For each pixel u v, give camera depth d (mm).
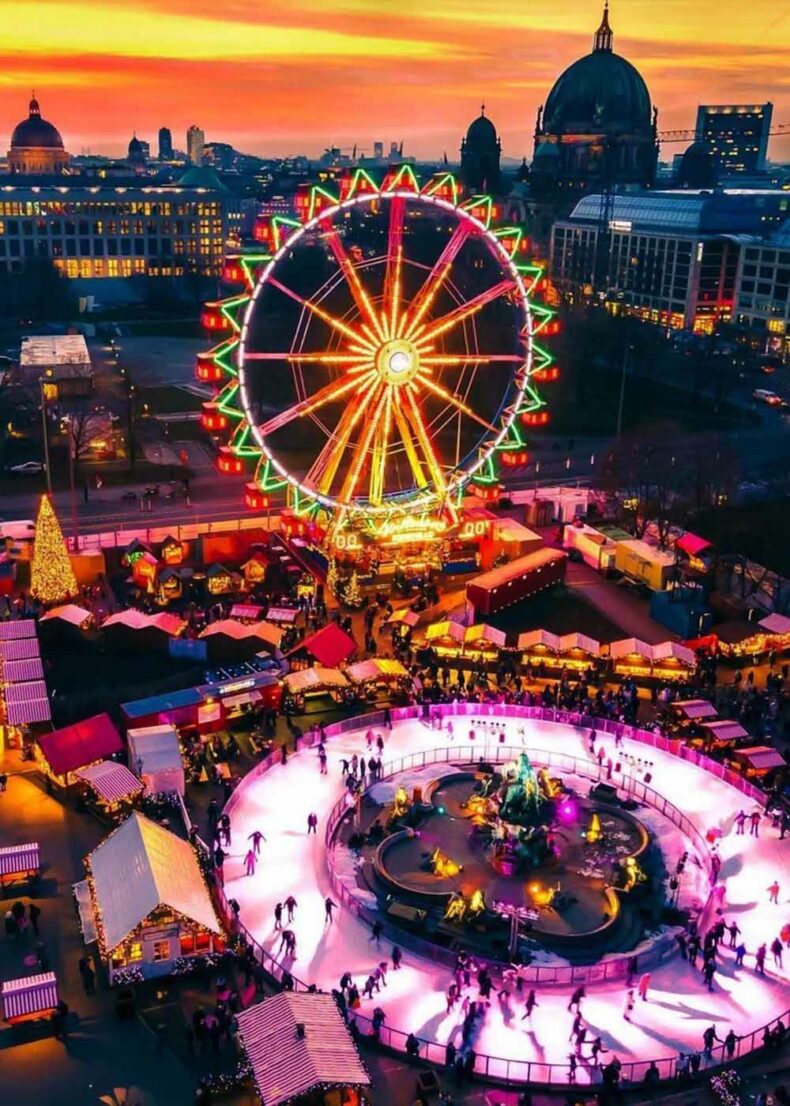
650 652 99750
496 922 66750
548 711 93125
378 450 116875
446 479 126562
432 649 103188
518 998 61406
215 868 70375
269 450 109188
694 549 122875
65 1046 56500
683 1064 55969
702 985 63156
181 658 99688
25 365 190625
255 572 118812
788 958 65375
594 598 118750
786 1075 56031
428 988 62188
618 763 86188
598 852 74562
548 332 119188
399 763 85688
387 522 118938
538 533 139625
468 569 126125
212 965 62188
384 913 67938
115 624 100500
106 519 140625
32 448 169000
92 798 78688
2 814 77125
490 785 79750
